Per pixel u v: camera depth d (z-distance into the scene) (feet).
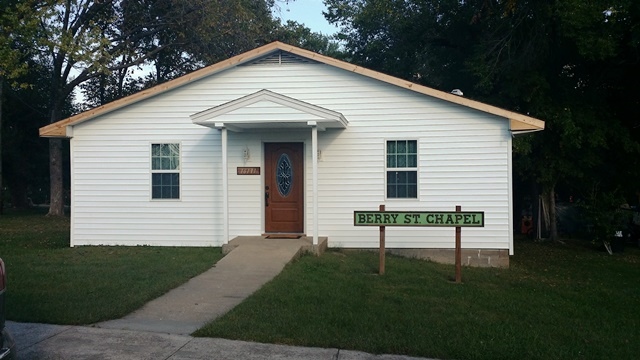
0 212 92.38
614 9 49.78
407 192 44.50
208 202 46.68
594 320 26.76
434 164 44.04
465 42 70.54
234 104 41.06
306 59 45.32
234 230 46.44
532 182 66.59
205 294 29.37
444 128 43.91
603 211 56.54
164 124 46.98
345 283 32.22
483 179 43.45
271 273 34.27
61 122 46.55
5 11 68.64
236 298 28.63
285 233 46.16
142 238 47.03
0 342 14.32
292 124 42.27
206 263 37.55
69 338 22.04
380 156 44.65
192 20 86.48
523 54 57.57
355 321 24.45
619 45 54.08
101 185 47.29
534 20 57.26
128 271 34.76
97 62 74.08
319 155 45.27
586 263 48.80
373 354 20.98
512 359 20.58
